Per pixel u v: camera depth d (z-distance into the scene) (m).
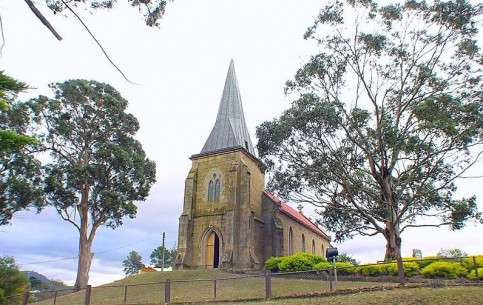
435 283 15.75
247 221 34.34
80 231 35.53
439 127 22.09
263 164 28.77
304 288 19.31
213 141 40.72
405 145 23.17
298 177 27.55
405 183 25.48
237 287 21.89
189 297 20.02
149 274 31.08
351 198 26.00
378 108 27.78
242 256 33.31
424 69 25.36
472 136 23.28
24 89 7.16
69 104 36.50
